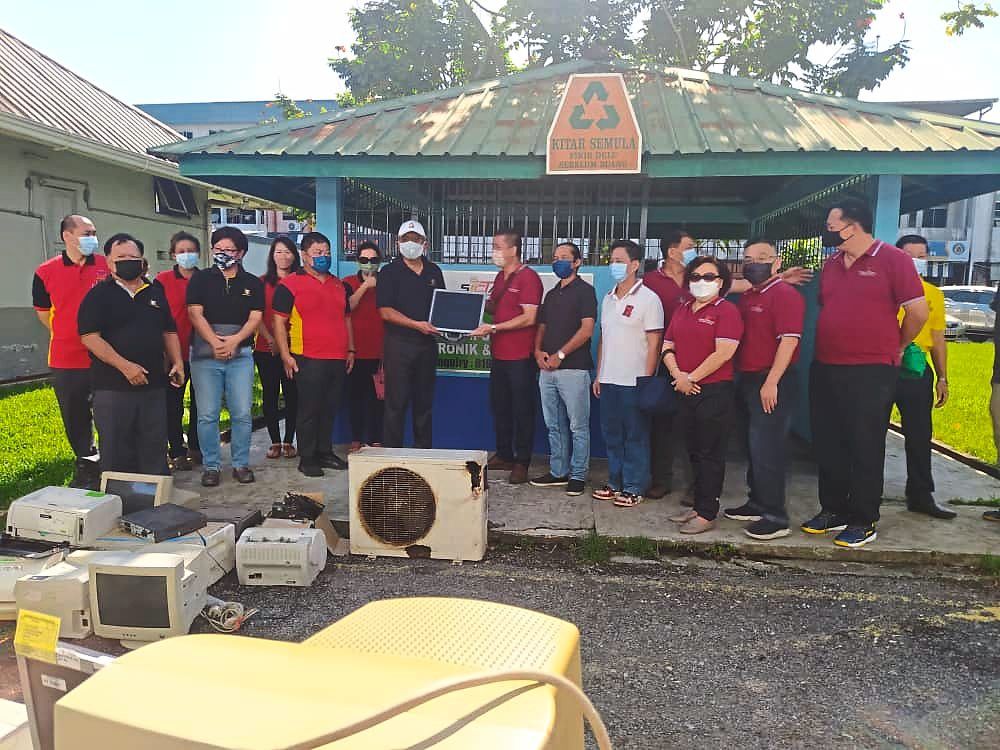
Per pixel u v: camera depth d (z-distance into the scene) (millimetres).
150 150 5855
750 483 4770
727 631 3393
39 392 9180
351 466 4230
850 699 2822
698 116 5961
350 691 1067
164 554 3305
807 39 15445
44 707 1872
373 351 6227
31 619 1847
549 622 1561
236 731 962
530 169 5625
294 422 6402
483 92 6902
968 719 2691
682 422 4559
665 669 3043
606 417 5047
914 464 4855
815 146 5250
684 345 4457
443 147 5707
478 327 5340
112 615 3188
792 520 4766
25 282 10352
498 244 5395
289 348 5609
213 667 1141
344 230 6418
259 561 3818
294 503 4301
